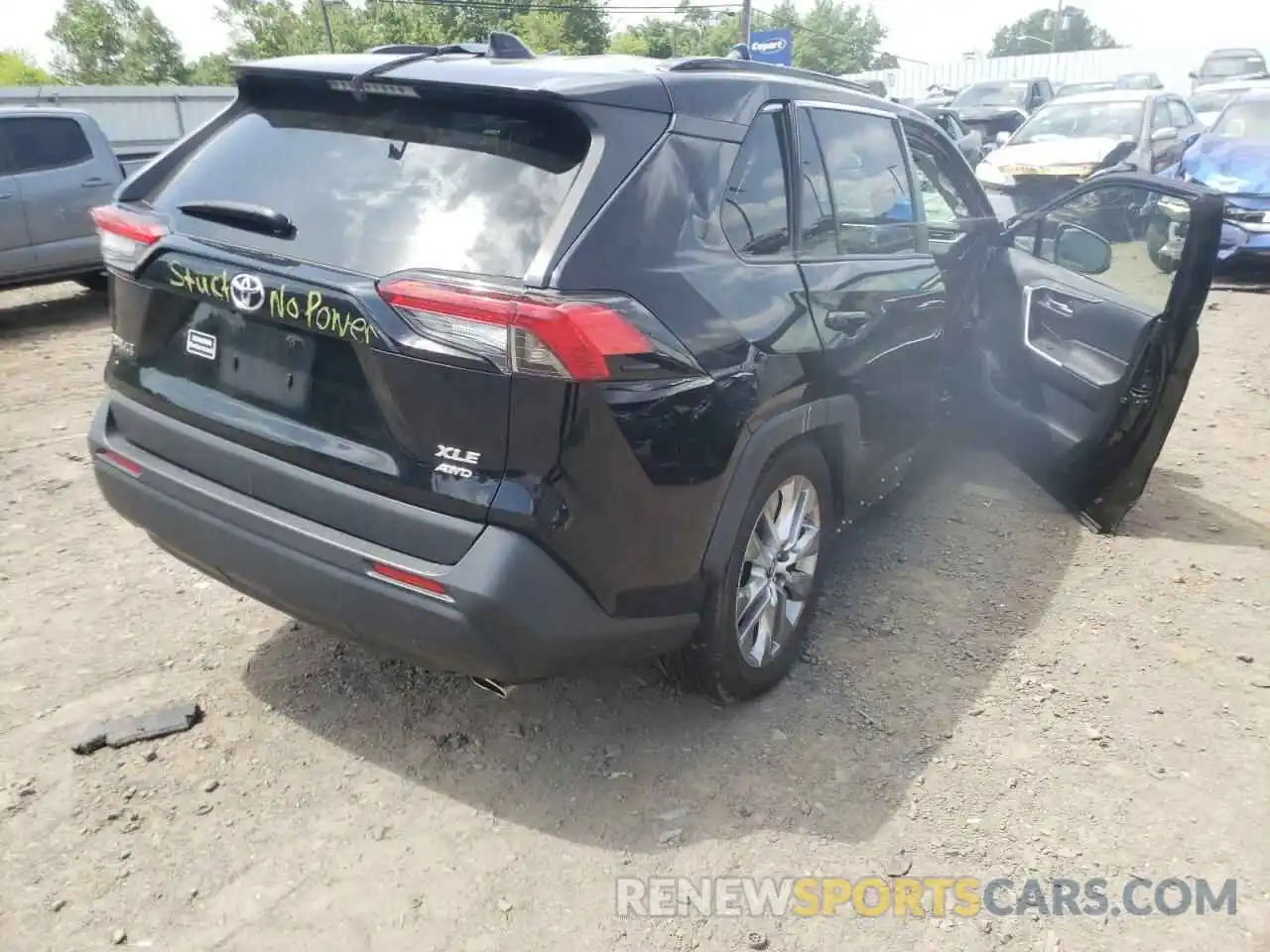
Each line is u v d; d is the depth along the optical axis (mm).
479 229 2451
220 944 2326
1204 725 3244
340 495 2516
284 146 2830
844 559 4305
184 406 2811
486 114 2619
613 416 2402
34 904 2396
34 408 6137
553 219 2420
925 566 4266
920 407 4156
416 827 2703
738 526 2855
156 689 3213
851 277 3424
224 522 2699
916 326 3926
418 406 2379
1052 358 4547
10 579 3883
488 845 2654
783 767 2988
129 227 2842
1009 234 4980
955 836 2744
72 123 9047
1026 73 39344
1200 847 2729
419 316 2322
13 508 4566
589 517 2424
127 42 61531
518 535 2361
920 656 3588
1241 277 10828
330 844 2633
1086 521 4676
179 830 2648
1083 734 3182
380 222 2543
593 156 2504
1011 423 4840
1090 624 3842
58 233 8852
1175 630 3809
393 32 46562
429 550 2422
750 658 3174
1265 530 4715
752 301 2871
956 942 2418
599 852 2646
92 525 4414
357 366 2463
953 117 14875
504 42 3158
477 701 3229
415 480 2418
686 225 2697
